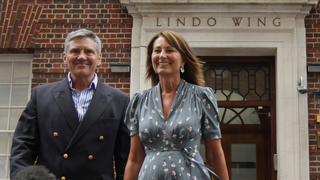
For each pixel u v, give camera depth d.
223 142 5.70
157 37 2.47
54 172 2.64
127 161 2.64
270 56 5.60
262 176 5.61
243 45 5.27
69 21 5.47
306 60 5.26
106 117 2.81
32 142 2.73
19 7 5.51
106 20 5.45
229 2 5.20
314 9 5.34
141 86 5.23
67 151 2.68
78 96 2.88
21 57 5.67
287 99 5.19
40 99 2.83
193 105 2.31
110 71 5.34
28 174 1.70
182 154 2.22
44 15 5.50
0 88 5.64
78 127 2.71
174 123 2.22
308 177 5.04
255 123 5.67
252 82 5.65
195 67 2.49
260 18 5.29
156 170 2.20
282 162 5.11
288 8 5.21
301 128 5.14
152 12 5.31
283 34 5.27
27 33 5.46
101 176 2.71
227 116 5.71
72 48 2.82
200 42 5.29
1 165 5.51
